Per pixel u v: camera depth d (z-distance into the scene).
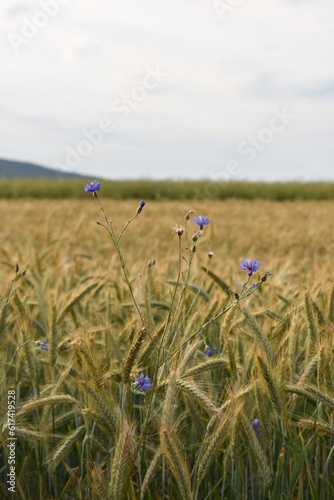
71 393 3.35
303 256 10.84
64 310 3.77
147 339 3.15
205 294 4.18
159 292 4.21
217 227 15.98
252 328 3.15
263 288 4.77
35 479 3.41
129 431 2.48
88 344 3.21
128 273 5.45
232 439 2.79
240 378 3.11
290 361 3.23
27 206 23.98
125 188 39.16
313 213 23.45
